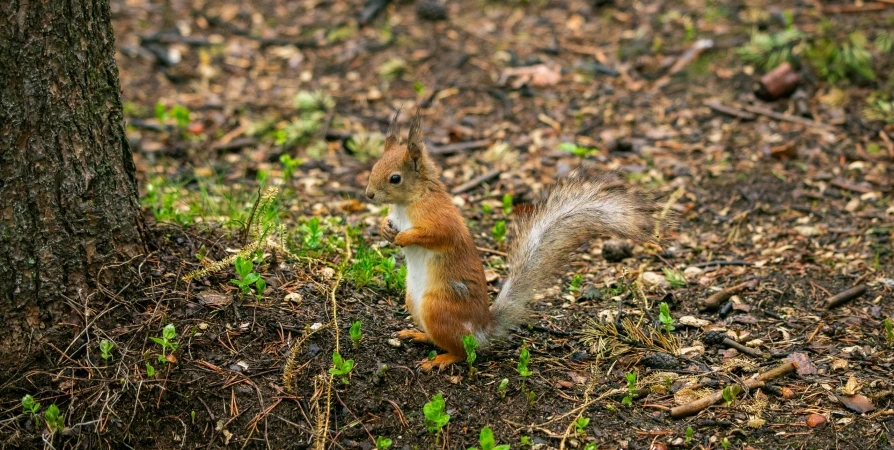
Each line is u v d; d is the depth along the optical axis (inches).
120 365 339.0
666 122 653.9
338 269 413.1
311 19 842.8
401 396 342.6
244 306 375.9
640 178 578.9
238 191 577.9
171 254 390.3
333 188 587.5
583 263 481.1
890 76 668.1
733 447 324.2
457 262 352.8
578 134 647.1
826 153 592.7
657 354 378.3
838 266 464.4
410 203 356.2
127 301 359.3
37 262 337.4
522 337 392.8
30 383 335.9
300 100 703.1
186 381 341.1
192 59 789.2
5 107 322.7
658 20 775.7
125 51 788.6
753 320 413.4
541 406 341.1
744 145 611.8
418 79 741.3
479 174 601.6
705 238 510.9
